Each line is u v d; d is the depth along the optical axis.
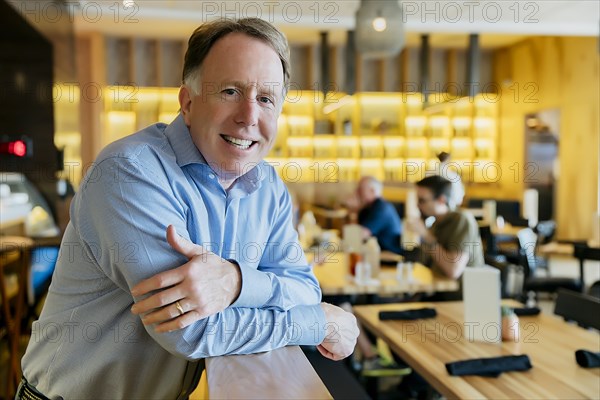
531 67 7.29
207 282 0.84
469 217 2.95
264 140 1.03
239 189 1.09
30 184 4.07
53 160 4.13
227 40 0.97
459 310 2.31
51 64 4.11
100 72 6.35
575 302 2.18
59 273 1.06
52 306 1.07
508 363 1.57
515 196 7.28
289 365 0.85
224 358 0.88
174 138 1.02
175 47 6.80
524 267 4.30
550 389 1.43
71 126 4.79
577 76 6.36
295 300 1.03
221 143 1.00
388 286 2.91
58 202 4.23
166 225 0.90
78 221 0.96
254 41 0.99
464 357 1.71
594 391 1.42
